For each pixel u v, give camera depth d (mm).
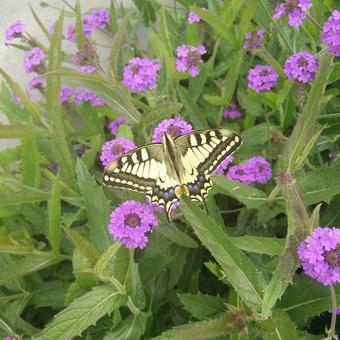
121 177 195
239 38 305
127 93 290
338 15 227
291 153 203
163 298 263
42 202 302
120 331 225
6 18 413
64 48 388
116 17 360
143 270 240
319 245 175
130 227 201
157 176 198
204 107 323
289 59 251
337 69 260
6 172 246
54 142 257
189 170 199
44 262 245
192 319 252
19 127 243
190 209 182
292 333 186
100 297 204
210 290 271
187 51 285
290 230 177
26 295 260
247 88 308
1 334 240
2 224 287
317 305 205
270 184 257
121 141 235
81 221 290
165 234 239
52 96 253
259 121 325
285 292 210
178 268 255
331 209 249
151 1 355
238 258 182
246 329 184
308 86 263
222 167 228
